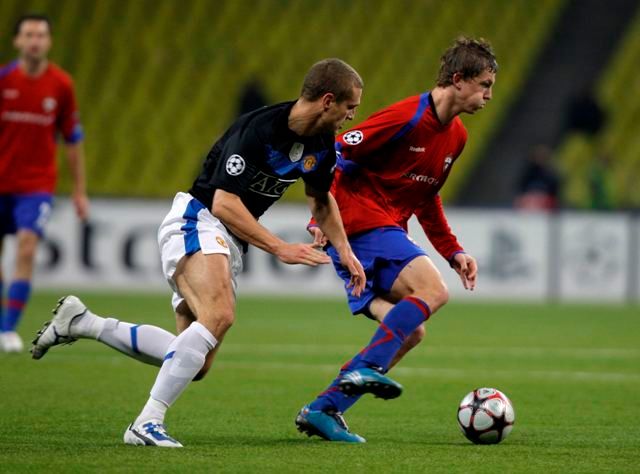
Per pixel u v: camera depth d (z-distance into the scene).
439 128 19.41
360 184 19.70
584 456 16.31
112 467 14.46
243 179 16.69
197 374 17.77
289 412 21.52
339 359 31.95
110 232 58.00
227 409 21.80
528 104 79.44
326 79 16.62
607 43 81.88
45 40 31.09
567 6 83.06
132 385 25.14
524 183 64.12
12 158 31.19
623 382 27.53
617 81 80.19
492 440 17.50
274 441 17.58
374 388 16.39
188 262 17.09
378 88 78.12
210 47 79.44
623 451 16.89
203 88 77.75
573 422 20.67
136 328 17.88
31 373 26.89
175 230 17.38
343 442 17.52
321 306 53.03
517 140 77.94
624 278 60.72
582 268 60.59
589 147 77.19
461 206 60.22
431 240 20.84
